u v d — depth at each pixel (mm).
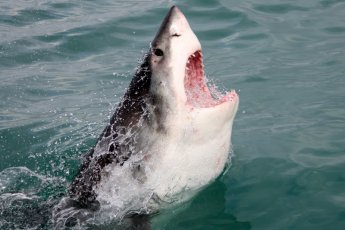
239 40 30953
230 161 20188
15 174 21609
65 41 32188
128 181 17922
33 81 28750
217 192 18516
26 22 34750
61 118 25594
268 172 19547
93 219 18016
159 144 17312
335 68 27375
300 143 21281
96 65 29891
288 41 30531
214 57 29422
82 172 18859
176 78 16734
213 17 33438
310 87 25781
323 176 19000
